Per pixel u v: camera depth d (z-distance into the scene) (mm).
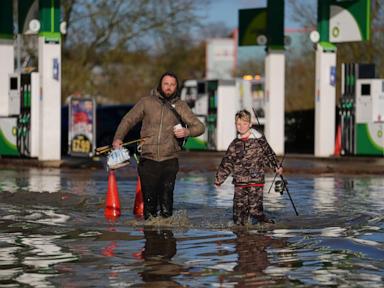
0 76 42094
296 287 12695
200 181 31719
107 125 53312
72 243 16547
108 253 15469
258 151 19109
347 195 26469
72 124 41312
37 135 39969
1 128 41188
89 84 77188
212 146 51812
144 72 95500
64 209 21875
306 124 62656
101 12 74188
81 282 13031
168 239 17047
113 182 20875
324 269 14008
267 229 18453
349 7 43906
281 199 25031
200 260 14789
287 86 77688
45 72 39094
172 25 76500
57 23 39125
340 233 17922
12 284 12898
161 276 13453
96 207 22344
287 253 15477
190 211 21594
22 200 23688
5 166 38594
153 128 19266
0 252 15547
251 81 64188
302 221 19781
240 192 19141
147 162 19391
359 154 44281
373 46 63719
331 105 45219
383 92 43938
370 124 43938
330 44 44906
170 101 19406
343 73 44656
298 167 38594
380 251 15680
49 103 39188
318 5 44875
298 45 79188
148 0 75438
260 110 63500
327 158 44688
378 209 22531
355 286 12789
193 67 114812
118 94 92500
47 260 14789
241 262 14609
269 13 47938
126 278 13305
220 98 51438
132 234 17672
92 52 75812
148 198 19562
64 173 34875
